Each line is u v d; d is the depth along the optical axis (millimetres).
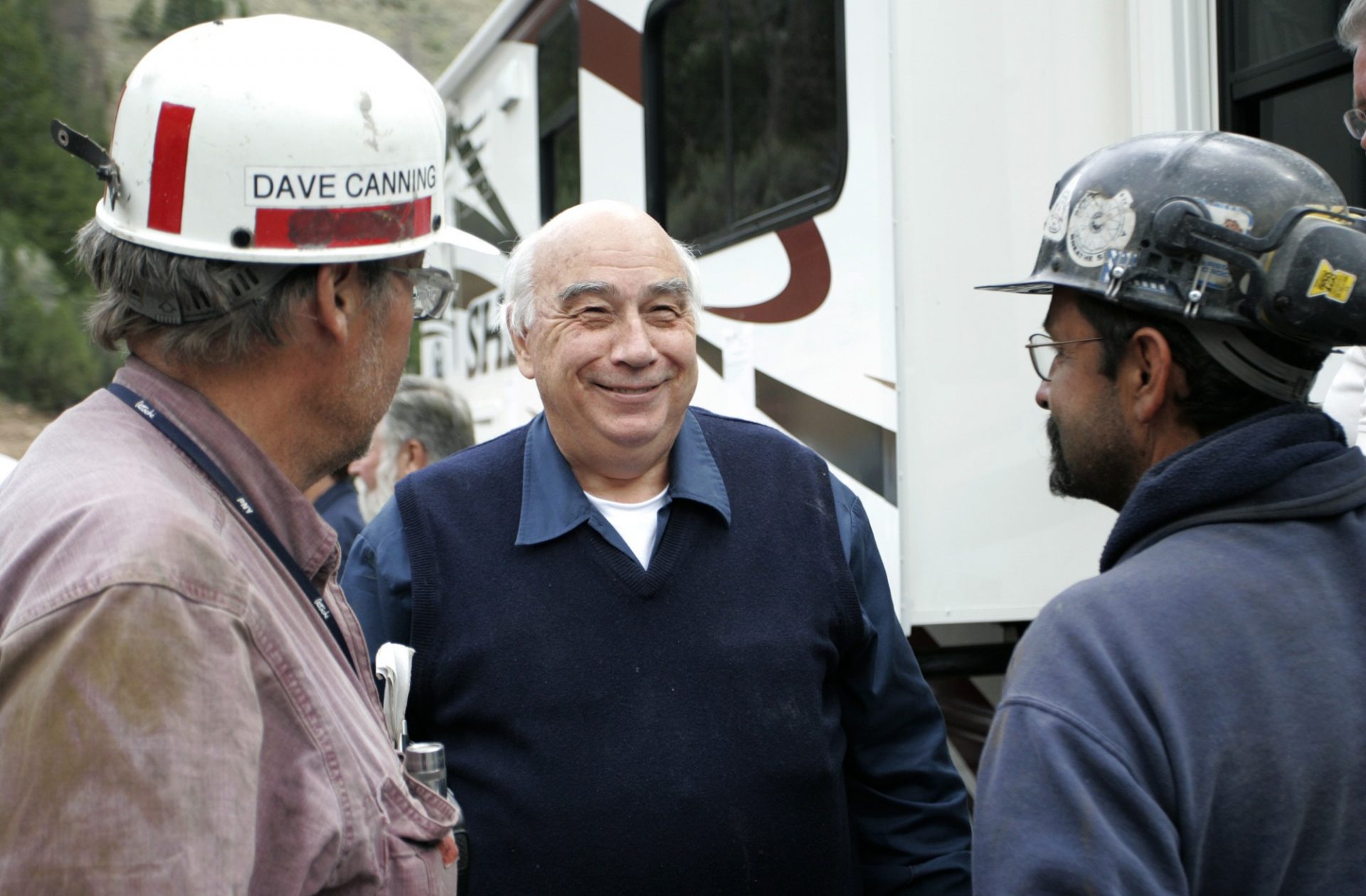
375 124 1294
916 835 2225
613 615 2043
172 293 1243
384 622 2111
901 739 2252
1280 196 1259
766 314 3576
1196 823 1133
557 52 5223
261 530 1282
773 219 3525
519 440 2270
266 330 1269
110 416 1245
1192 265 1271
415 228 1347
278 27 1313
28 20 29422
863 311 3068
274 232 1241
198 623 1082
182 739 1037
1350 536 1255
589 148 4824
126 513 1110
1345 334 1229
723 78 3857
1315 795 1162
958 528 2967
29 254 22750
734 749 1992
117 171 1263
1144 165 1322
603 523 2094
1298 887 1167
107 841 997
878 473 3000
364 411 1361
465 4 41219
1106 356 1365
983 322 3002
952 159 2992
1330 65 2588
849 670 2209
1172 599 1202
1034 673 1226
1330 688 1175
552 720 1992
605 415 2098
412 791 1387
